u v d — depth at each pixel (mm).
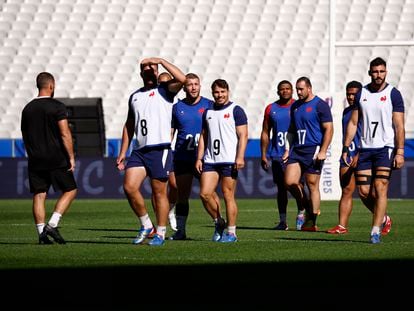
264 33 115188
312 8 117375
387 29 114438
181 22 116438
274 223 54906
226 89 40312
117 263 31516
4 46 114000
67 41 114812
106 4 118000
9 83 110250
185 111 44844
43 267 30188
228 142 40500
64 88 109688
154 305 21734
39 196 40000
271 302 22094
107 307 21406
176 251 36094
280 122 52156
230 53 113250
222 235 41688
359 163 39719
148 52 113688
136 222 55625
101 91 109438
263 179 84000
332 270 29062
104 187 84812
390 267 29859
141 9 117688
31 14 117125
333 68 79500
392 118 38469
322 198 79625
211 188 40875
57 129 39531
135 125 38500
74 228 50562
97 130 89500
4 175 85125
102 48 114062
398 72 110750
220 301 22375
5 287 25203
